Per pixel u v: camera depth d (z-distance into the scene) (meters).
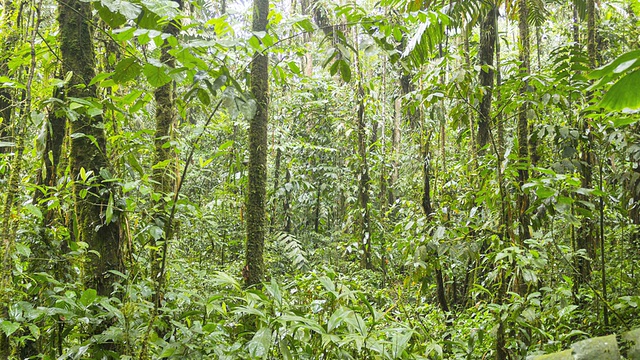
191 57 2.08
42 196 3.15
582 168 3.56
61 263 2.70
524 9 4.58
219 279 2.38
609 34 5.94
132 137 2.89
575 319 3.51
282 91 9.19
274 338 2.42
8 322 1.88
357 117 7.25
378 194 8.45
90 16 2.80
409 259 3.98
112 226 2.62
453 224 4.07
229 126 5.24
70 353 2.14
